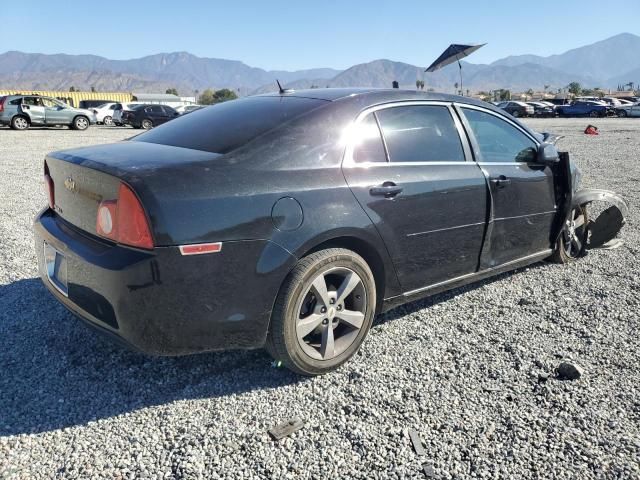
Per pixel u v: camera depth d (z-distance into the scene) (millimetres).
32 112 25141
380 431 2625
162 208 2508
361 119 3324
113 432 2607
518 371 3166
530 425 2662
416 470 2369
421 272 3555
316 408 2818
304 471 2361
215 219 2604
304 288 2904
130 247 2559
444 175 3602
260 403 2859
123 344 2711
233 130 3123
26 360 3256
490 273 4109
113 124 33406
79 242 2836
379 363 3264
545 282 4617
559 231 4684
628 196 8344
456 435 2594
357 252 3248
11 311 3924
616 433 2594
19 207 7457
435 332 3680
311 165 3006
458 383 3043
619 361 3273
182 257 2539
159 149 3039
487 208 3889
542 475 2330
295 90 3854
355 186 3109
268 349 3008
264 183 2793
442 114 3820
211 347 2773
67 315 3873
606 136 21109
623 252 5473
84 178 2838
